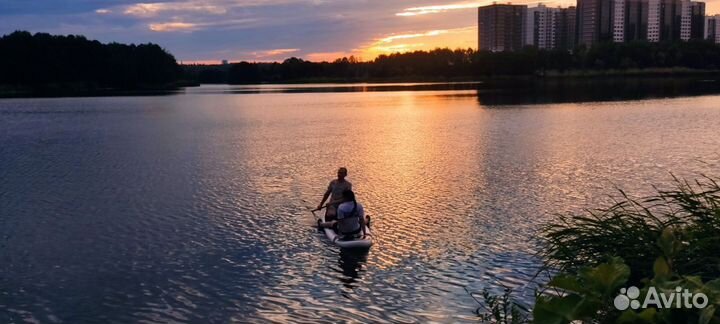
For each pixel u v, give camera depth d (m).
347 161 28.80
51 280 13.08
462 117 53.22
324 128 46.19
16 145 37.47
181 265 13.91
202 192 21.88
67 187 23.25
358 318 10.95
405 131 42.41
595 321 4.36
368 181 23.27
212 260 14.23
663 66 162.25
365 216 16.92
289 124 50.41
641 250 6.40
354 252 14.56
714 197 7.13
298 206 19.48
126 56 165.00
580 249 7.00
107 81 160.00
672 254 4.31
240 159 30.19
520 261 13.42
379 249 14.73
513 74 178.00
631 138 34.69
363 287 12.38
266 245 15.32
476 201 19.30
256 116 60.09
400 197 20.20
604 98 75.31
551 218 16.88
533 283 12.00
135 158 31.16
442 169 25.61
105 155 32.41
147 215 18.56
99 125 51.38
